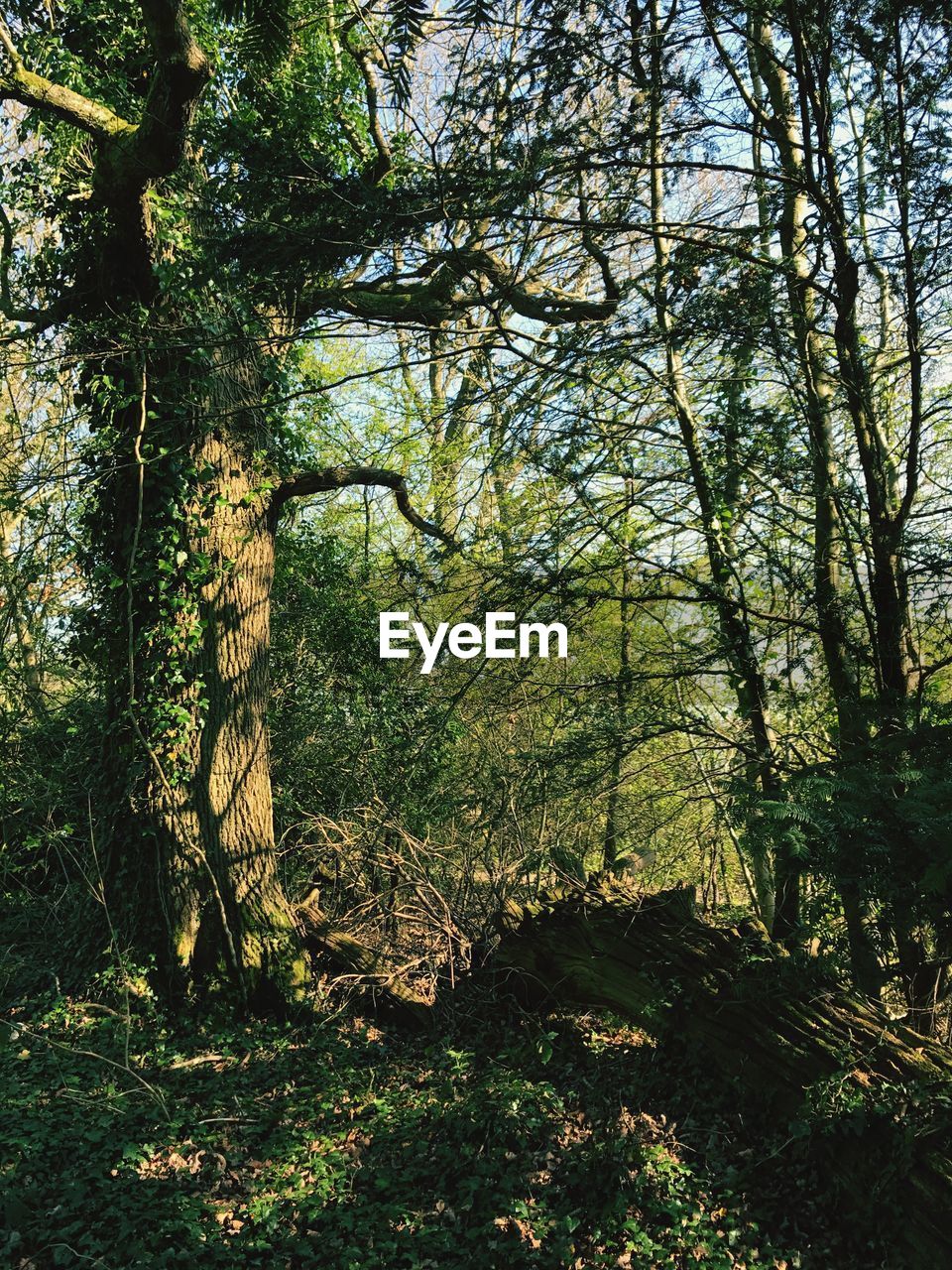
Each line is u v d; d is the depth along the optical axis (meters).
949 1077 4.96
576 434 6.71
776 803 4.45
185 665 8.34
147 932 8.18
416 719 9.68
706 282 6.12
